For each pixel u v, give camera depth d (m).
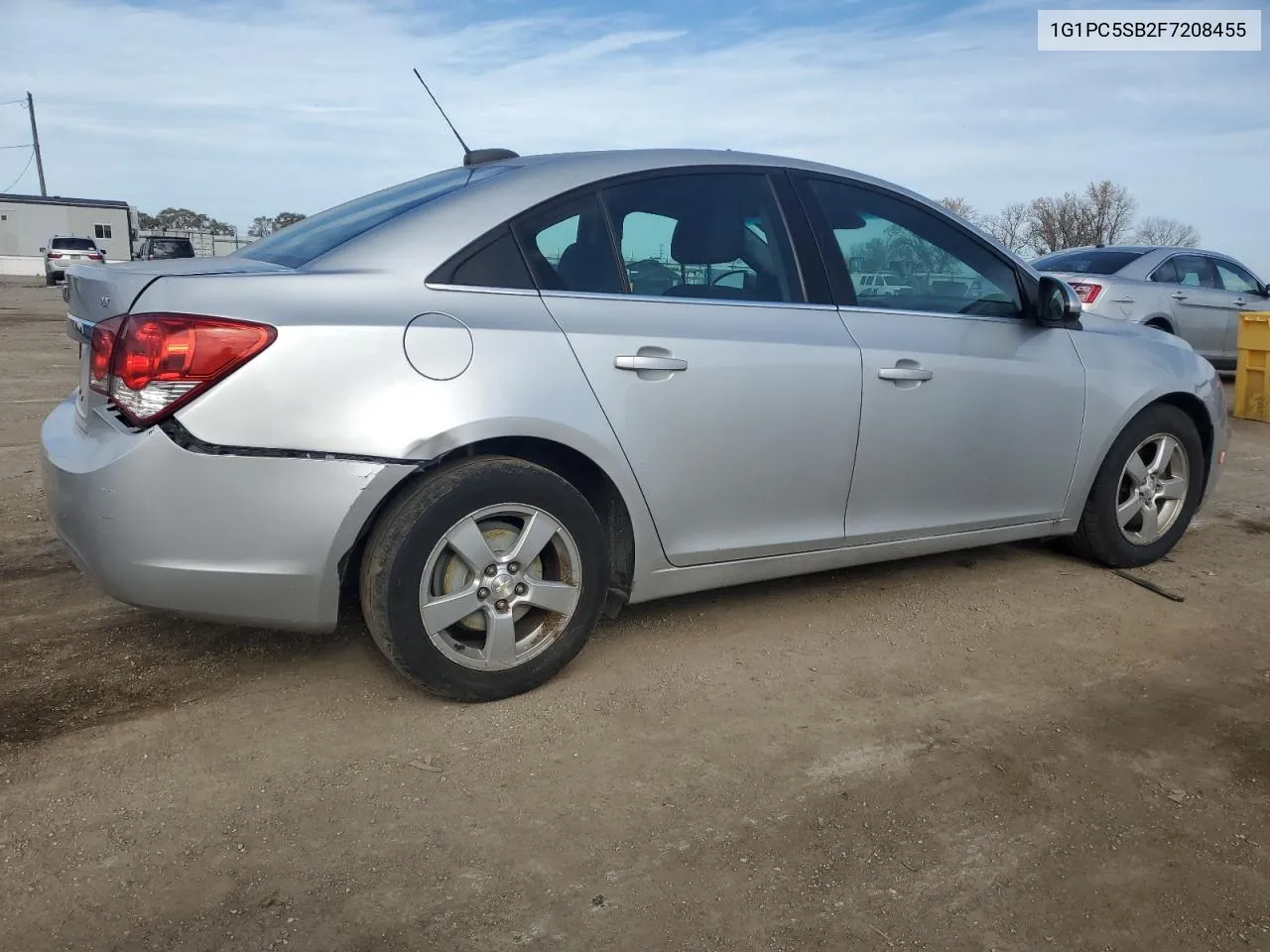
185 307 2.57
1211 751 2.81
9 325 16.70
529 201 3.03
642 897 2.14
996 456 3.84
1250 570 4.44
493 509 2.85
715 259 3.32
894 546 3.71
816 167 3.63
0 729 2.79
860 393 3.46
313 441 2.62
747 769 2.66
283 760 2.66
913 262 3.75
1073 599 3.99
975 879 2.23
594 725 2.88
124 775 2.57
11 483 5.64
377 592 2.76
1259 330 9.19
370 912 2.08
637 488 3.10
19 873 2.18
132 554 2.60
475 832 2.36
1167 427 4.32
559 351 2.92
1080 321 4.27
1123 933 2.07
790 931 2.05
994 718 2.97
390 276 2.81
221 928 2.03
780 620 3.70
